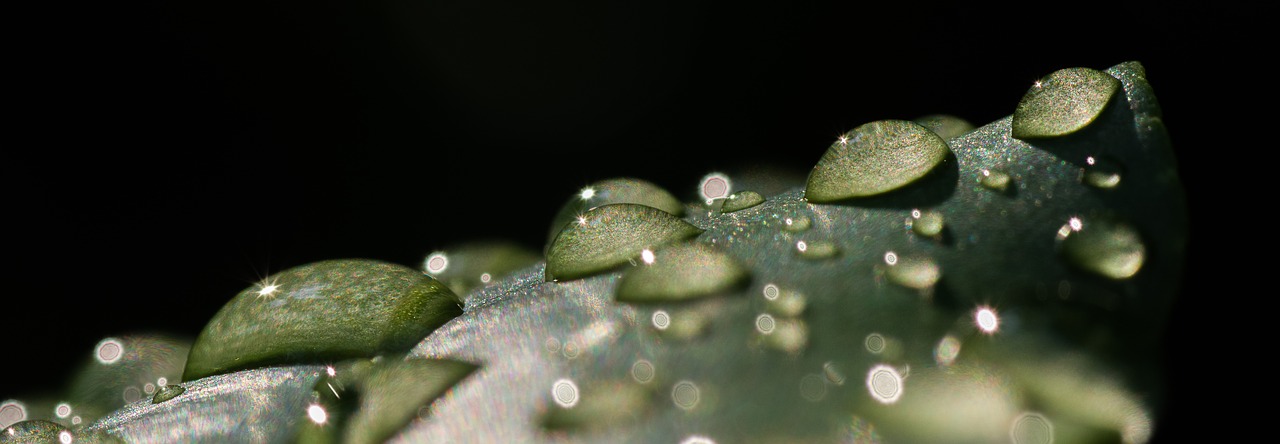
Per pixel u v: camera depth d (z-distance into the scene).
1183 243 0.06
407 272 0.06
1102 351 0.06
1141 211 0.06
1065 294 0.06
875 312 0.06
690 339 0.06
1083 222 0.06
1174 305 0.06
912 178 0.06
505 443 0.06
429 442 0.06
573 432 0.06
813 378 0.06
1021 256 0.06
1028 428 0.05
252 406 0.06
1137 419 0.05
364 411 0.06
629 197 0.07
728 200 0.06
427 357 0.06
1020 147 0.06
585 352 0.06
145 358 0.08
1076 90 0.06
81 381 0.08
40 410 0.08
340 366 0.06
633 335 0.06
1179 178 0.06
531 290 0.06
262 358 0.06
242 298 0.06
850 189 0.06
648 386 0.06
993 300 0.06
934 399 0.06
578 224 0.06
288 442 0.06
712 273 0.06
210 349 0.06
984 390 0.06
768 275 0.06
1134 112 0.06
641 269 0.06
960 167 0.06
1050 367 0.06
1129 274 0.06
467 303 0.06
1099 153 0.06
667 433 0.06
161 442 0.06
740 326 0.06
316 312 0.06
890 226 0.06
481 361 0.06
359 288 0.06
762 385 0.06
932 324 0.06
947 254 0.06
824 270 0.06
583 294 0.06
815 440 0.06
